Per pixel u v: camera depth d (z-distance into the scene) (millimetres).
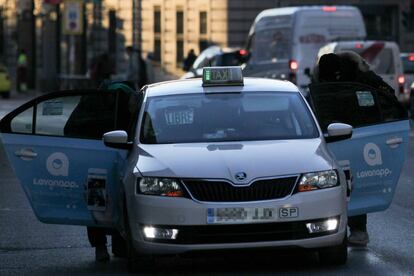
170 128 22297
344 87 23547
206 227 19672
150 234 19984
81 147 22578
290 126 22344
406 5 125438
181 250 19766
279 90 23359
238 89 23375
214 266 21859
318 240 19984
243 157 20375
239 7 126312
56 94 22812
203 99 23062
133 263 20922
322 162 20469
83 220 22672
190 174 19938
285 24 71875
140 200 20094
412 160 44906
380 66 67875
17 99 102500
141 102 23422
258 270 21188
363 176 22797
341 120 23609
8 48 132125
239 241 19703
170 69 128125
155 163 20500
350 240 23672
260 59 74312
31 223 29219
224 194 19750
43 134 22719
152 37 127688
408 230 26656
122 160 22312
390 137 23031
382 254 23000
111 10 127125
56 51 114062
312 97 23734
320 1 125625
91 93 23141
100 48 126125
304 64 71062
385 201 23078
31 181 22750
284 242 19766
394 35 125875
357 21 71688
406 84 79812
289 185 19891
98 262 23078
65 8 88562
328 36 71188
